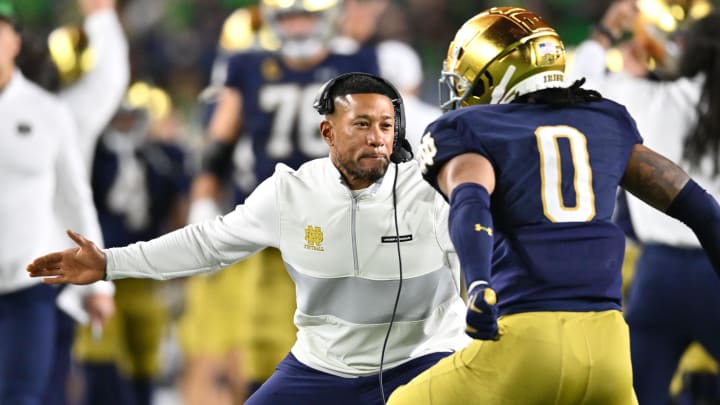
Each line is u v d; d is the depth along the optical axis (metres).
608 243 13.57
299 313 16.02
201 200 28.05
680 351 21.92
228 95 27.12
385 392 15.74
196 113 56.78
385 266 15.38
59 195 23.58
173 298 41.53
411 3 56.75
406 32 55.69
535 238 13.41
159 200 30.31
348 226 15.36
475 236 12.73
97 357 28.69
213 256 15.77
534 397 13.20
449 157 13.47
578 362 13.12
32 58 26.58
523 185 13.48
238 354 29.86
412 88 33.69
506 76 14.14
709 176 21.86
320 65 26.41
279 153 26.41
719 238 13.95
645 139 22.47
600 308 13.42
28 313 22.73
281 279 26.00
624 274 27.75
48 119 23.14
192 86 57.62
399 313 15.59
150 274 15.75
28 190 22.78
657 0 22.39
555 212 13.48
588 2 55.19
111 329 28.80
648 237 21.84
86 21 27.66
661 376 21.88
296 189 15.53
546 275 13.33
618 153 13.94
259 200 15.62
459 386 13.55
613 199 13.83
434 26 56.69
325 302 15.75
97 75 27.23
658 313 21.73
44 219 23.05
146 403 29.69
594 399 13.32
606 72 25.69
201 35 58.28
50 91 27.02
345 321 15.71
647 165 14.04
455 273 15.68
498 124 13.67
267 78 26.58
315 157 26.34
